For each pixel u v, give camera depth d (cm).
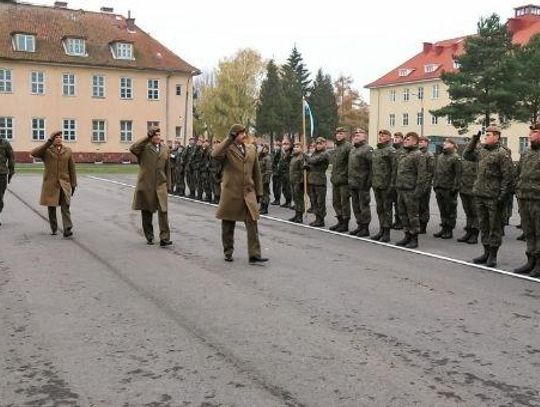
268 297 721
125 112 5328
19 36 4919
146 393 449
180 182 2214
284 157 1850
